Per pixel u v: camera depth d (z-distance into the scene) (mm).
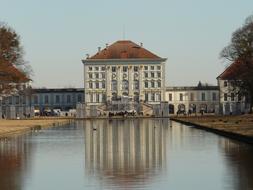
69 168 54594
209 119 182125
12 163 59312
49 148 78250
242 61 176125
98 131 127375
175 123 177250
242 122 145250
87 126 159625
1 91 159625
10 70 157500
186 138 96875
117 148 77750
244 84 180750
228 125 130625
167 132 119125
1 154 69500
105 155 67438
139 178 47188
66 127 153375
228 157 62469
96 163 58656
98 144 85562
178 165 56031
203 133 112562
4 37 159000
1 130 123875
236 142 84312
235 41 181250
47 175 49719
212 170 51719
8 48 160000
